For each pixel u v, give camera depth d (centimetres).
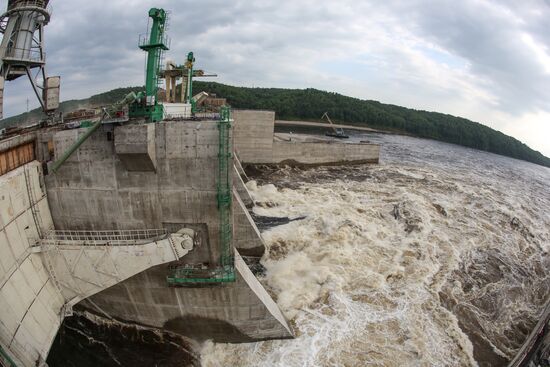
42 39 2964
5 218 2027
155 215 2466
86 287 2350
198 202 2403
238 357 2508
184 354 2542
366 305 2884
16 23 2847
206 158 2322
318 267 3350
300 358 2405
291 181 5975
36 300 2169
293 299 2928
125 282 2472
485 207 5184
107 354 2467
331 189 5562
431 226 4328
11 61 2822
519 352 2544
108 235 2456
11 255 2047
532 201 6044
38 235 2364
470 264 3622
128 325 2688
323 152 6925
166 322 2623
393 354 2441
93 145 2373
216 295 2448
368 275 3253
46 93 2912
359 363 2359
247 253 3681
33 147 2456
